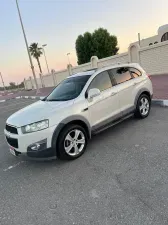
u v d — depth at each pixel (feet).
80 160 13.38
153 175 10.39
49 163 13.64
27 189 11.09
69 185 10.79
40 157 12.36
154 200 8.61
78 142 13.78
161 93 29.55
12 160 15.23
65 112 13.10
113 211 8.38
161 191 9.09
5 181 12.31
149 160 11.94
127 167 11.59
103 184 10.36
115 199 9.08
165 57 58.29
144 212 8.04
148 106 20.04
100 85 15.84
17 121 12.94
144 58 65.10
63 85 17.35
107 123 15.81
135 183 9.99
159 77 52.75
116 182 10.34
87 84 15.16
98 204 8.95
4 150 17.66
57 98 15.57
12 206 9.83
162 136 14.98
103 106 15.40
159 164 11.32
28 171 13.11
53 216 8.71
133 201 8.75
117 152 13.66
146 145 13.96
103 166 12.16
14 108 45.98
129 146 14.26
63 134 12.84
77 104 13.87
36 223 8.46
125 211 8.26
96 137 16.96
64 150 12.97
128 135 16.24
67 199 9.68
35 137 12.12
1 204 10.11
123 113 17.15
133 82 18.16
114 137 16.34
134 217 7.88
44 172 12.61
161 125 17.26
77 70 101.19
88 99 14.48
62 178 11.58
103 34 134.31
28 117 12.84
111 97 15.96
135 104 18.38
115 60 76.28
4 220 8.93
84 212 8.62
